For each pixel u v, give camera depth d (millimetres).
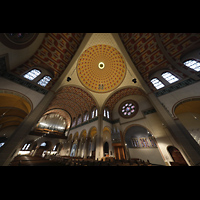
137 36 9188
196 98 6641
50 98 8953
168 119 7066
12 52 6508
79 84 13562
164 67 9805
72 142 17188
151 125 10938
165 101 8000
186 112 10070
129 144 13289
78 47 9938
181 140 6012
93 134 18406
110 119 15227
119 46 10336
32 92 8125
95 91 14781
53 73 10719
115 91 14266
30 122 6891
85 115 17922
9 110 12188
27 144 16109
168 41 8453
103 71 13703
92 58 12484
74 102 17516
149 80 10383
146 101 12984
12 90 6953
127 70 12062
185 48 8148
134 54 10500
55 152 19484
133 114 13344
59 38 9094
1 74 6770
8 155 5293
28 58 8625
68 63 10539
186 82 7555
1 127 14445
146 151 10961
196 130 8977
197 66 7461
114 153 11820
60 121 21828
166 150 8820
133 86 12258
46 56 9555
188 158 5551
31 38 7340
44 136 17984
